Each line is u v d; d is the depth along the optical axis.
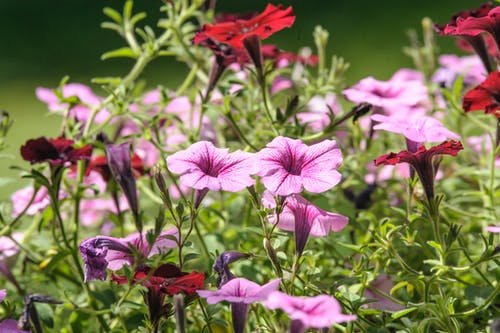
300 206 1.36
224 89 1.56
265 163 1.35
